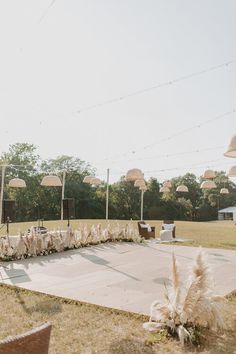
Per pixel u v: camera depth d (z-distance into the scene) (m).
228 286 7.17
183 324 4.54
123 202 52.88
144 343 4.27
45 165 51.38
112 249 13.00
